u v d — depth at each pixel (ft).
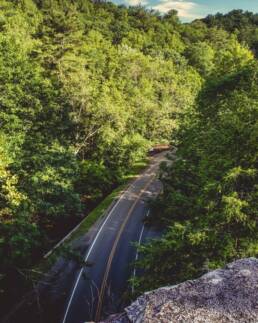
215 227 46.88
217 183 48.98
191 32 510.99
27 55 145.69
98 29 358.02
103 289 79.36
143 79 219.82
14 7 306.55
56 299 73.72
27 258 69.97
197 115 103.35
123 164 159.02
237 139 54.90
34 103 115.55
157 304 16.10
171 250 47.39
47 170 88.53
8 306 69.31
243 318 15.17
